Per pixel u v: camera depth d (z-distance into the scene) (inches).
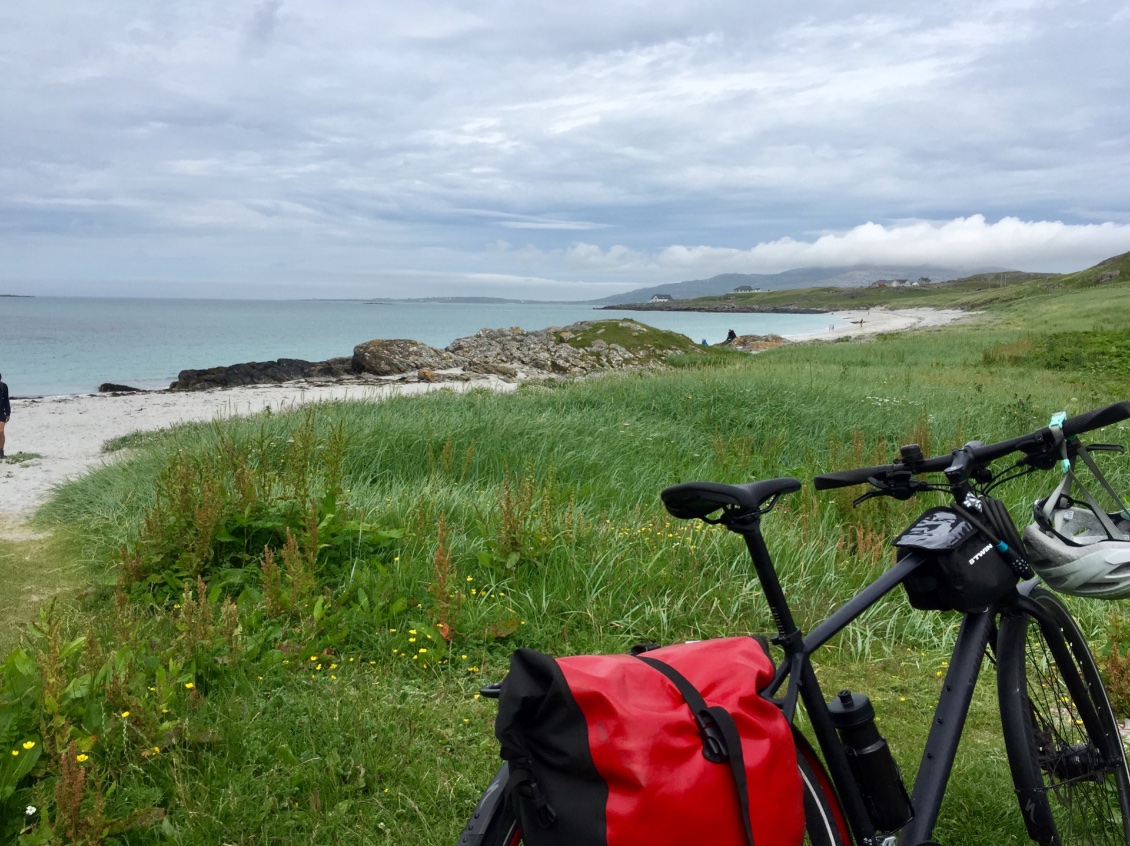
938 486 95.3
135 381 1306.6
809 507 270.7
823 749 84.1
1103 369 770.2
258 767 130.7
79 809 112.0
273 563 195.3
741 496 79.7
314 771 128.8
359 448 338.6
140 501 310.5
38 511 341.4
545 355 1285.7
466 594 204.2
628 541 231.6
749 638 77.3
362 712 145.3
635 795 59.5
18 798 117.9
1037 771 93.7
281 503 245.0
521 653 64.4
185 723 133.3
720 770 62.9
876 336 2161.7
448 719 150.2
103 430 602.5
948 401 475.8
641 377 619.2
